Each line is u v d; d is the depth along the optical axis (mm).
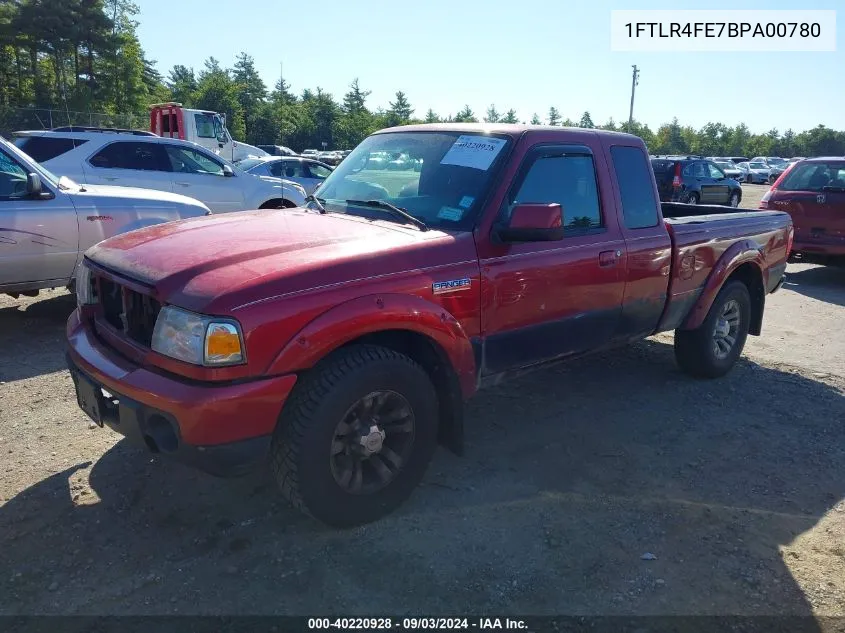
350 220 3711
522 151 3764
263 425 2775
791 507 3584
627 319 4461
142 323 3111
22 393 4684
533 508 3453
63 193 6031
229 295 2723
